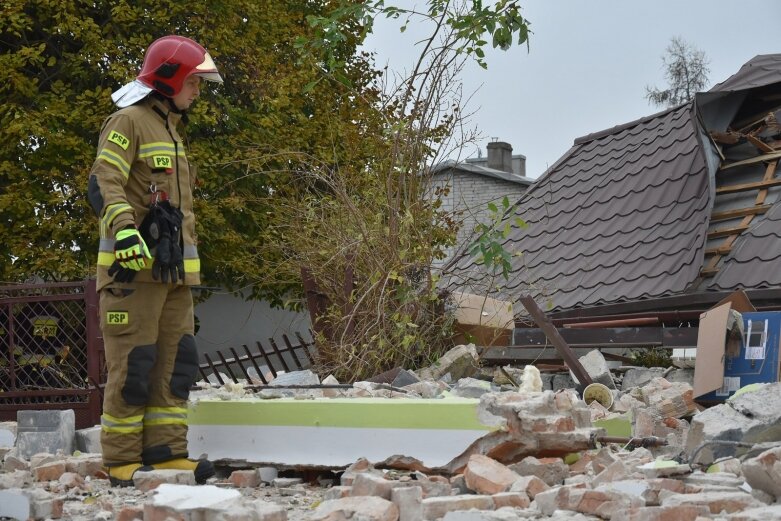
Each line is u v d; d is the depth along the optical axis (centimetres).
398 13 1030
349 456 580
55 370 933
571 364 855
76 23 1870
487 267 955
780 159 1263
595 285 1263
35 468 620
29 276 1819
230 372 1023
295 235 1046
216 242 1955
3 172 1814
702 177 1343
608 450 540
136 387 574
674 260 1216
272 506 416
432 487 494
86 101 1833
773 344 716
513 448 539
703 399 738
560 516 411
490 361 1035
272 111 2044
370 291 923
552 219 1498
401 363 923
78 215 1888
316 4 2322
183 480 563
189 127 1959
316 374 920
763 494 427
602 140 1678
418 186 1002
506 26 985
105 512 477
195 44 614
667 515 384
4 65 1788
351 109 1989
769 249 1147
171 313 600
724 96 1341
